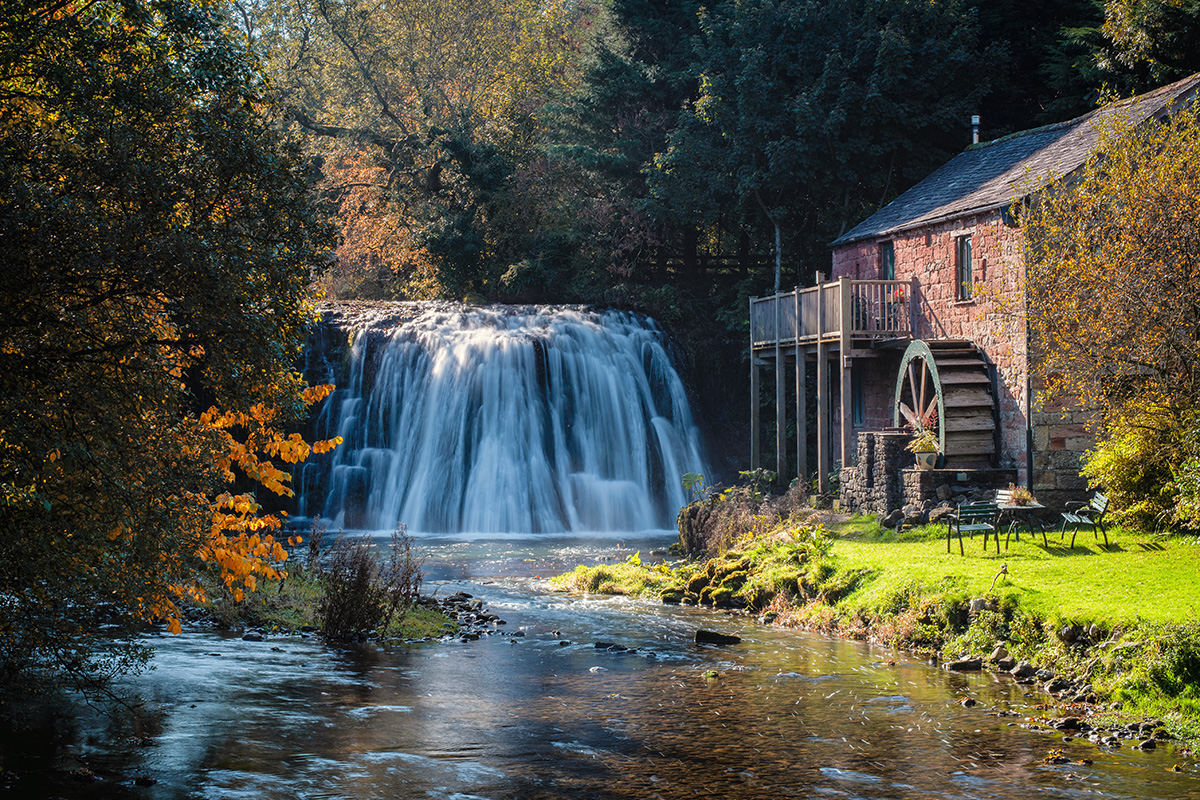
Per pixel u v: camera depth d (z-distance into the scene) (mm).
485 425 32219
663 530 32188
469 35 50781
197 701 9883
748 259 43906
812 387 33781
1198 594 11633
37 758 7887
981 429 20203
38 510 7324
